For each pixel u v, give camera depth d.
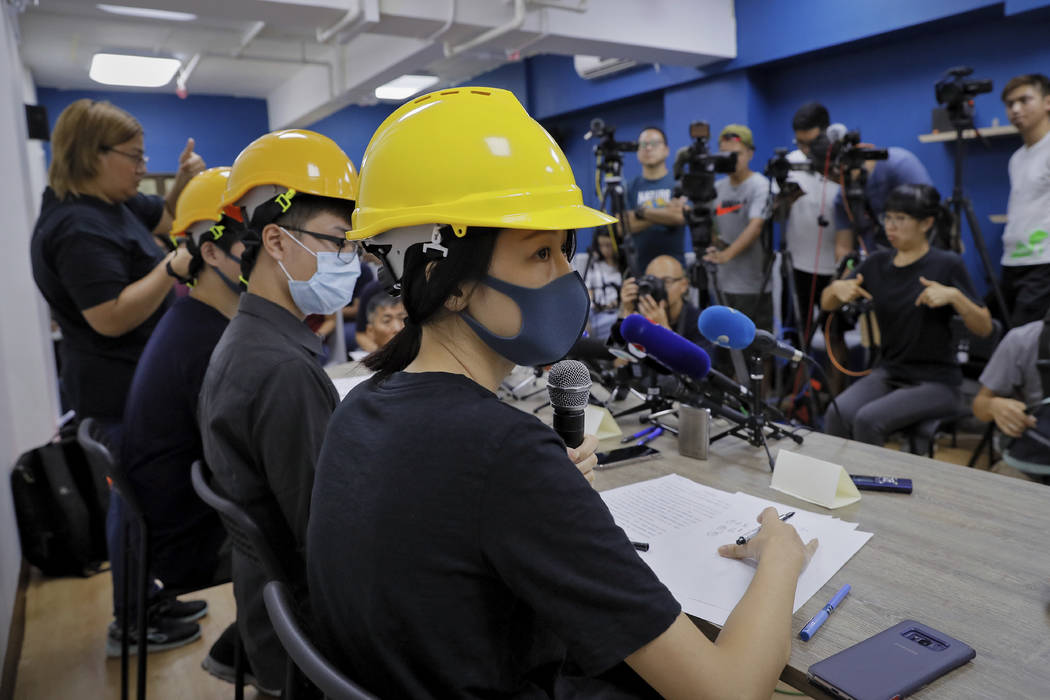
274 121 9.32
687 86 6.22
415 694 0.66
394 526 0.65
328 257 1.31
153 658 2.13
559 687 0.78
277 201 1.27
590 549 0.63
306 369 1.20
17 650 2.14
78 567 2.68
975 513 1.15
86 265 2.07
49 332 3.78
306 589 1.23
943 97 3.51
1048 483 2.28
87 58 7.09
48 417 3.25
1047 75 4.33
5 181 3.07
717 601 0.90
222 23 6.28
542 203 0.71
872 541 1.06
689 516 1.17
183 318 1.60
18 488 2.59
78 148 2.09
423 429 0.66
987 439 2.81
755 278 4.14
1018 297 3.73
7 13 3.50
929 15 4.51
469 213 0.69
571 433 0.98
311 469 1.15
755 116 5.83
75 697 1.96
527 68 8.02
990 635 0.82
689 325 2.61
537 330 0.73
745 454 1.50
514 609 0.70
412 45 5.66
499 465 0.63
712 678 0.65
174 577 1.60
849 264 3.52
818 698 0.76
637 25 5.18
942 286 2.69
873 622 0.86
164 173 9.07
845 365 4.04
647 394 1.79
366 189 0.78
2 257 3.02
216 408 1.20
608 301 3.30
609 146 3.69
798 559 0.86
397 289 0.79
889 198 2.85
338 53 6.91
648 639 0.63
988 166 4.69
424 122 0.75
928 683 0.74
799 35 5.22
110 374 2.23
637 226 4.25
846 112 5.41
